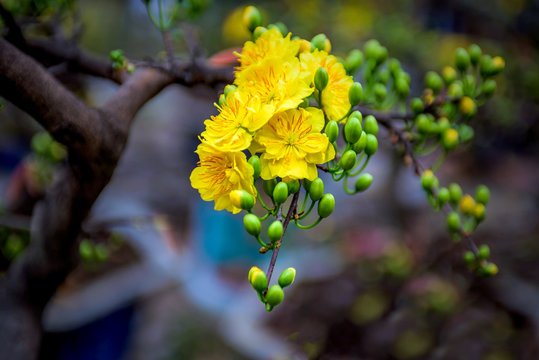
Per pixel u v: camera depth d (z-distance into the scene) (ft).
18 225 1.90
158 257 3.26
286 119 1.08
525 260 3.56
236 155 1.07
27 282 1.55
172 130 5.82
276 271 3.83
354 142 1.12
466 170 5.54
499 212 4.81
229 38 4.50
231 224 3.80
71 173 1.33
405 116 1.45
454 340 2.88
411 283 3.09
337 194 5.09
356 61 1.31
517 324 2.97
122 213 3.31
